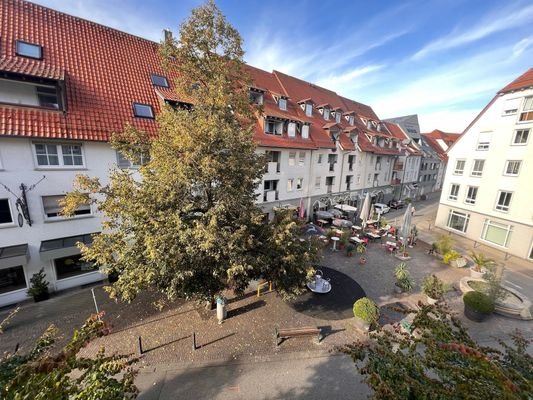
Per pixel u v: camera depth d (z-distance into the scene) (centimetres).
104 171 1276
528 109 1827
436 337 413
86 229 1280
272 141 2006
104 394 326
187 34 935
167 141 847
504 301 1194
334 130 2617
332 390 772
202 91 958
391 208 3516
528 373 373
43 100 1162
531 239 1839
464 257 1880
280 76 2694
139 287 780
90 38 1455
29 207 1121
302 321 1098
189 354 905
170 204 834
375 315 1004
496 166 2047
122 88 1410
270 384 792
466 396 283
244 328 1045
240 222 910
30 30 1268
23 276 1173
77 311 1128
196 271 860
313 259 994
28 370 284
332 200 2831
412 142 4144
